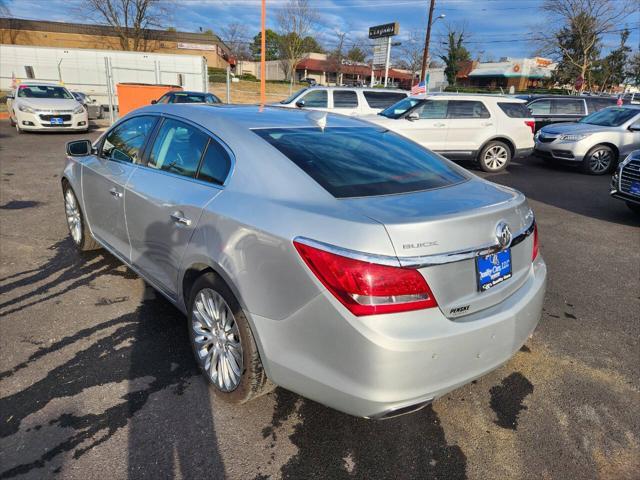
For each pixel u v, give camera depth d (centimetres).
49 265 429
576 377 297
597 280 456
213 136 277
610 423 257
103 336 316
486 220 212
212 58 5241
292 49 4747
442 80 5131
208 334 259
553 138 1128
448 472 221
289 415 251
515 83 5438
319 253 192
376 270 183
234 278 225
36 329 322
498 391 281
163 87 1831
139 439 229
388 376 187
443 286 197
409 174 262
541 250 543
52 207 628
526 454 233
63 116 1403
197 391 265
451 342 196
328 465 221
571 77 4284
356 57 5541
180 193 275
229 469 215
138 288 389
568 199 827
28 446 222
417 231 191
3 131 1469
